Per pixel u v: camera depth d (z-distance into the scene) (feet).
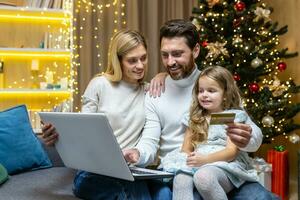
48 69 12.92
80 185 6.00
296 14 12.39
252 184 5.58
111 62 6.93
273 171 11.02
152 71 14.07
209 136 6.06
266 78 11.98
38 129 12.12
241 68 10.86
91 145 5.42
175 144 6.56
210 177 5.08
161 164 6.29
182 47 6.36
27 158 7.93
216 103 6.11
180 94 6.69
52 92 12.34
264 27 11.34
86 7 13.57
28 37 12.85
